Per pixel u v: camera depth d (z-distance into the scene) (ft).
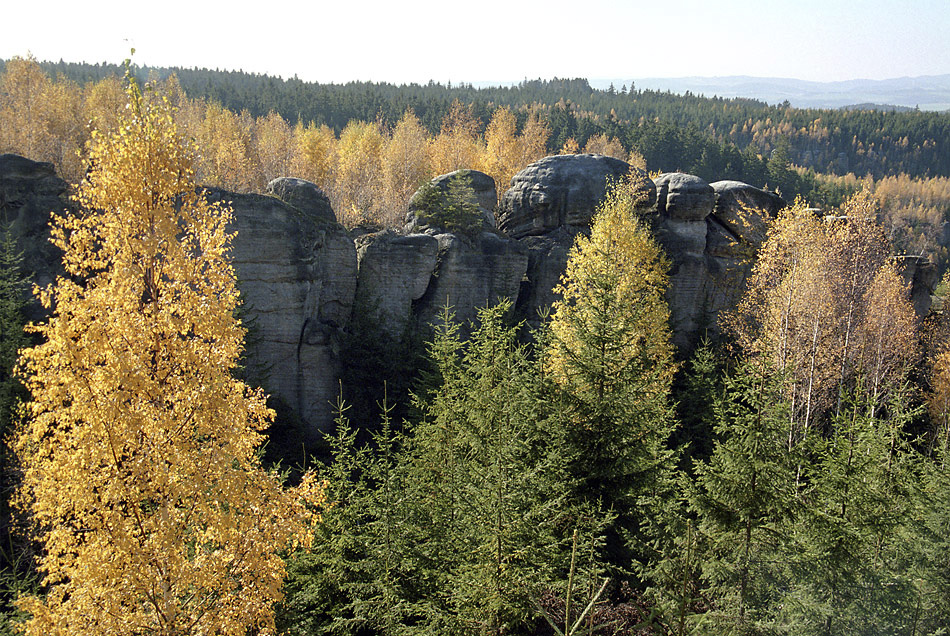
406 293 141.28
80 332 34.96
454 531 51.65
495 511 46.06
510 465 51.21
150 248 35.55
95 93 283.59
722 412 49.80
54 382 34.14
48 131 231.09
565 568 52.47
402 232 156.76
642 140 431.02
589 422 59.16
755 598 44.09
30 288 111.86
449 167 265.34
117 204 35.37
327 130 327.88
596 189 158.20
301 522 40.57
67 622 33.88
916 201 571.28
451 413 71.82
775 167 432.25
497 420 63.52
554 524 52.60
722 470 47.60
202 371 36.58
